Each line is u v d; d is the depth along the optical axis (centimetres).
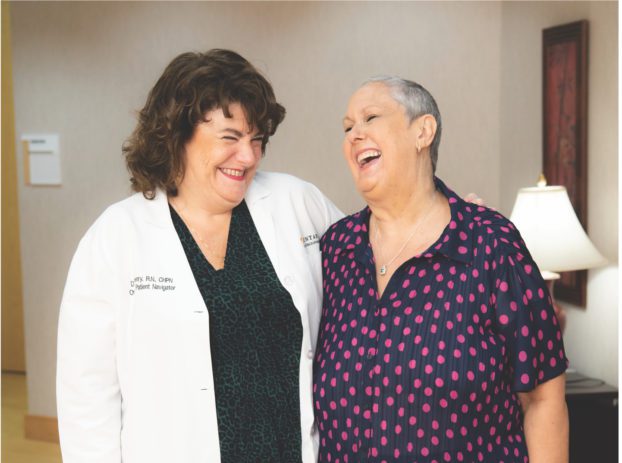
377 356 161
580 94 346
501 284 157
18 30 461
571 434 321
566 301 365
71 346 180
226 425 176
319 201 206
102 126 450
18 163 468
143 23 441
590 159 344
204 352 175
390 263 170
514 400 162
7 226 589
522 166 404
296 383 182
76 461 180
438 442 156
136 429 178
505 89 420
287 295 183
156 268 179
